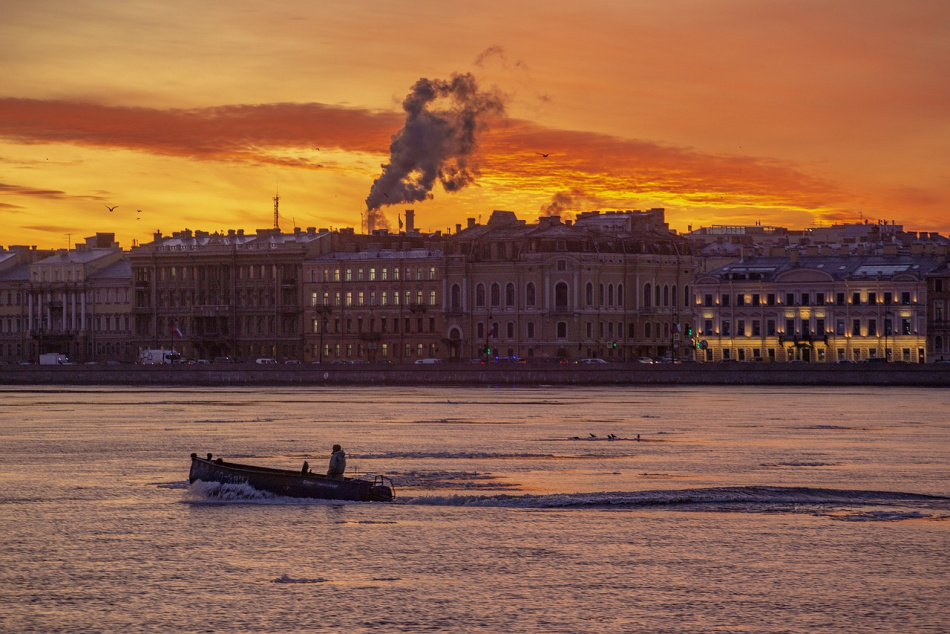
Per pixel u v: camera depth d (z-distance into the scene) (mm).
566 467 154375
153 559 103562
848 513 121750
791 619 88438
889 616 89188
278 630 85812
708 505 125438
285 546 107625
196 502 127688
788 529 114312
